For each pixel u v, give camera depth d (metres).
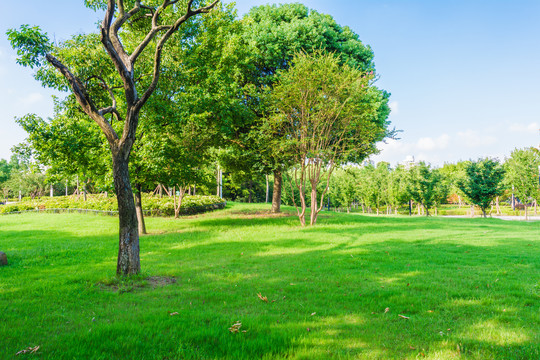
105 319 4.52
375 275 7.04
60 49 10.14
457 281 6.36
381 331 3.99
